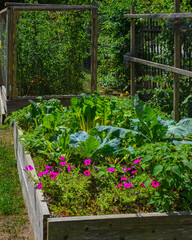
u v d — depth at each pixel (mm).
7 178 5270
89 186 3840
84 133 4477
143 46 7387
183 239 3281
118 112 5258
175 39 5777
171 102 6453
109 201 3498
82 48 8539
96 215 3193
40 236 3373
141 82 7582
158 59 6898
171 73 6012
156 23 6859
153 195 3477
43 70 8352
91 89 8367
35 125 5605
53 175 3688
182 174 3580
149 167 3791
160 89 6641
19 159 5344
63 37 8453
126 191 3523
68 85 8523
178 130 4445
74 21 8438
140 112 4441
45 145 4629
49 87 8406
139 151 3879
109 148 4176
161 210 3338
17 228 4059
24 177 4676
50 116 4891
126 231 3158
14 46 7766
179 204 3523
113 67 10531
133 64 7398
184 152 3672
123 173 4160
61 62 8445
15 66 7863
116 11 9984
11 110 7988
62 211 3379
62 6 7855
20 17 8211
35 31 8266
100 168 3852
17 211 4406
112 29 10578
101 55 10891
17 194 4852
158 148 3650
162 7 8031
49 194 3691
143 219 3178
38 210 3494
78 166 4129
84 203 3545
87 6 8031
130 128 4777
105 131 4477
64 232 3043
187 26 5691
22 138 5109
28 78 8281
